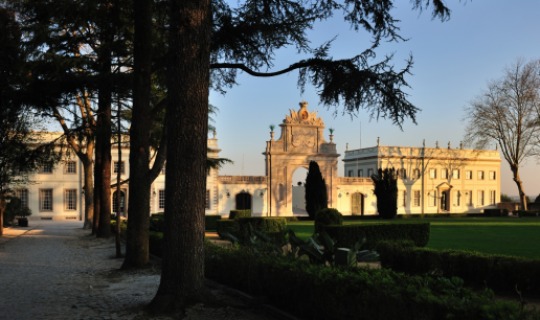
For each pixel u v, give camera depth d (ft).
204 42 24.11
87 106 64.34
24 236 82.74
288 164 171.63
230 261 28.84
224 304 23.66
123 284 33.24
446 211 196.34
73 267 43.11
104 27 46.52
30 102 41.22
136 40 38.52
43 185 153.48
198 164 23.93
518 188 164.66
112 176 155.12
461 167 200.03
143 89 39.09
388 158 187.83
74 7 44.29
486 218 144.56
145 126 39.83
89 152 103.35
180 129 23.75
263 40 36.70
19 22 48.39
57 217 153.79
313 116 175.94
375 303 17.34
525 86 156.04
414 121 29.91
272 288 23.94
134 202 40.24
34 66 43.42
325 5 32.81
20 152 59.06
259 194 167.73
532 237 64.34
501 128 159.63
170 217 23.71
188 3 23.75
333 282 19.44
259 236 31.78
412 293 16.19
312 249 26.43
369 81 29.45
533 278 27.84
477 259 30.78
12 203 115.96
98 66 47.60
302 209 190.49
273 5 34.01
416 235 55.88
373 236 56.44
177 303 23.00
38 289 31.76
